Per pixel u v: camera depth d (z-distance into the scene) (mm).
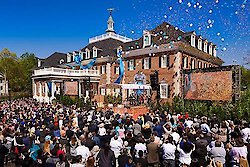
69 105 33375
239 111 18203
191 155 8055
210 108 20688
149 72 37625
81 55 54156
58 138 9883
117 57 44125
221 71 26688
